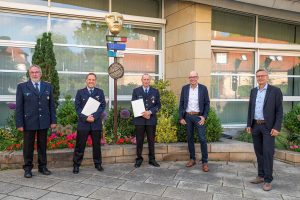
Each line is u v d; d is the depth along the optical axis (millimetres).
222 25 8586
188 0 7457
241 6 8195
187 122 5957
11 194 4398
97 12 7980
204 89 5914
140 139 5887
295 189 4898
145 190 4699
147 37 8641
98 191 4605
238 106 8883
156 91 6016
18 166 5547
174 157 6391
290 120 7230
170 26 8477
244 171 5777
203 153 5762
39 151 5312
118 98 8258
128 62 8398
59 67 7781
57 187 4723
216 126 6785
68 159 5781
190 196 4508
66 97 7180
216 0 7727
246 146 6480
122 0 8328
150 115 5883
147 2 8586
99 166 5605
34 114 5070
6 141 6012
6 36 7328
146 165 6031
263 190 4832
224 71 8703
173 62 8391
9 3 7172
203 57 7664
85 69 8031
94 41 8117
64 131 6340
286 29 9414
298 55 9492
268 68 9227
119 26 6598
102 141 6285
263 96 5000
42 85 5211
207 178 5336
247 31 8906
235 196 4555
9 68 7371
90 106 5418
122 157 6141
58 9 7598
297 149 6508
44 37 6797
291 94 9539
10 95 7379
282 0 8102
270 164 4867
